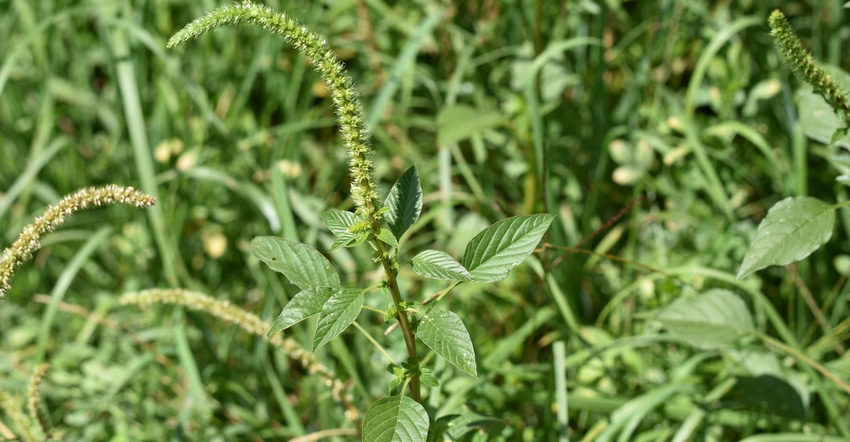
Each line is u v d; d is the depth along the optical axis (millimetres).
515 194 1755
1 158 1833
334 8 1817
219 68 1895
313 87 1874
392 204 1176
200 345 1643
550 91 1689
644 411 1394
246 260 1752
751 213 1674
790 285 1555
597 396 1449
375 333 1483
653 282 1518
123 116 1746
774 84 1641
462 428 1242
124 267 1773
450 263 1130
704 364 1518
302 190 1764
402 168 1765
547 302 1586
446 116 1561
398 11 1923
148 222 1669
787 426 1440
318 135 1898
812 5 1779
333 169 1802
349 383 1509
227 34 1879
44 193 1769
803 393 1414
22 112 1914
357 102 1131
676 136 1697
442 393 1392
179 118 1798
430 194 1691
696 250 1618
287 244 1206
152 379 1581
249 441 1536
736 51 1650
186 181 1715
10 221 1829
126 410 1545
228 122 1803
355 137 1127
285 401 1509
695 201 1665
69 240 1796
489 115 1560
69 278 1563
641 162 1647
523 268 1584
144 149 1629
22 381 1533
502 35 1815
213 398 1555
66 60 2021
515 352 1574
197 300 1346
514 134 1632
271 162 1719
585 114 1733
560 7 1758
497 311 1605
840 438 1377
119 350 1627
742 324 1388
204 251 1772
